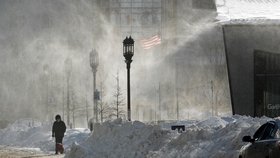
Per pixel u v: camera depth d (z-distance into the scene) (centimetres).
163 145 2909
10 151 4806
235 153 2194
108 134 3419
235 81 6906
